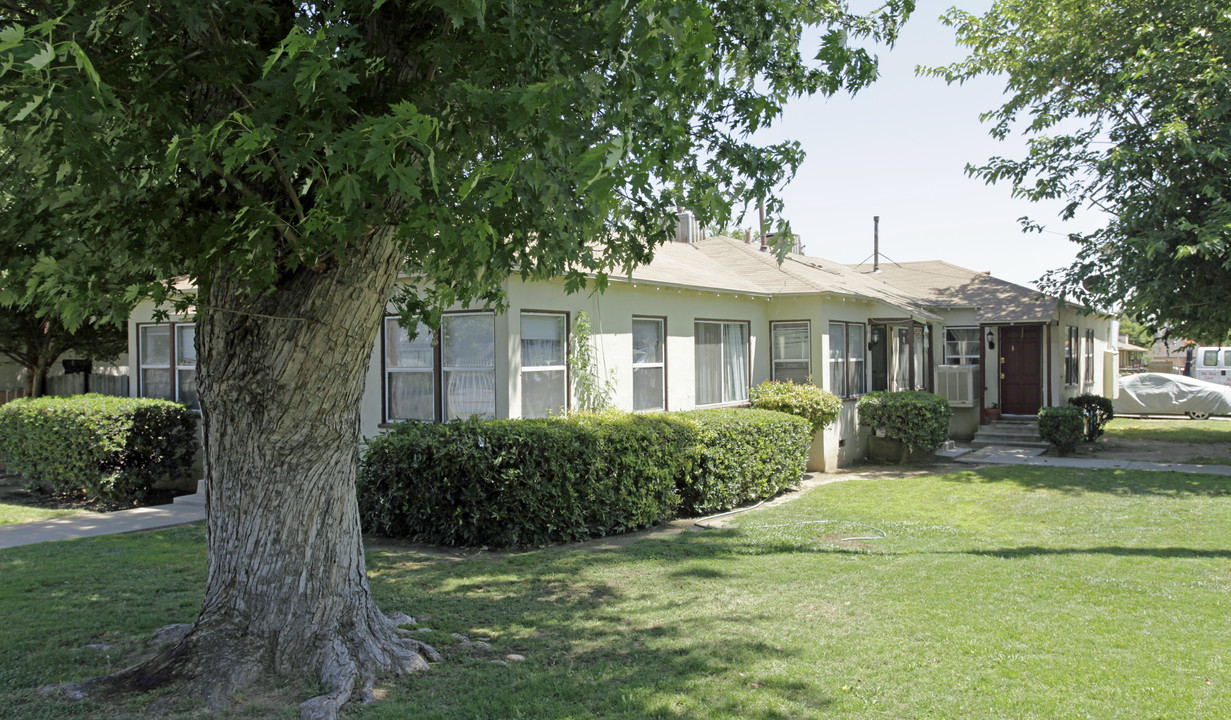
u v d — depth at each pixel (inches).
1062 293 673.0
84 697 173.0
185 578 285.6
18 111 115.8
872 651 208.8
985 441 754.2
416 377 424.5
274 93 144.5
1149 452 676.1
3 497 508.7
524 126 167.6
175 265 171.3
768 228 218.2
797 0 244.1
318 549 190.5
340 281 177.2
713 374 564.7
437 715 167.0
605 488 367.9
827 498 488.1
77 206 182.5
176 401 527.2
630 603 257.1
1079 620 235.8
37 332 651.5
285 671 182.2
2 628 225.3
